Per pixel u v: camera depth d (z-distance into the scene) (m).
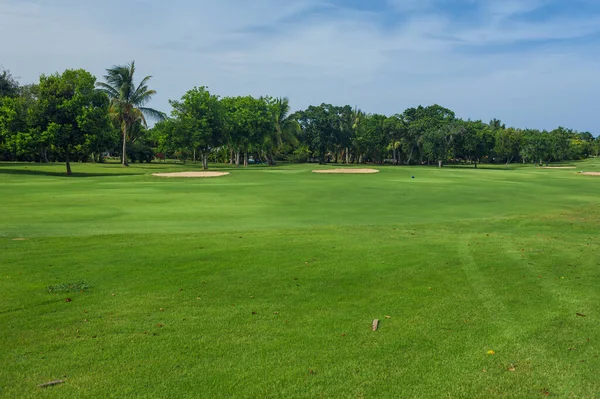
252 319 6.13
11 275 7.86
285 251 9.97
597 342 5.57
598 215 17.50
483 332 5.82
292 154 95.44
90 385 4.45
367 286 7.63
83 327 5.79
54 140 39.66
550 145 87.31
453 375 4.75
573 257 9.88
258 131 66.12
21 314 6.16
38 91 42.00
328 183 29.67
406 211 17.75
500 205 20.23
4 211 16.09
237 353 5.15
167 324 5.92
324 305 6.71
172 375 4.66
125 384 4.48
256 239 11.31
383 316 6.33
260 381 4.58
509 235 12.76
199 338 5.52
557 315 6.42
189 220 14.67
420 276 8.25
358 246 10.64
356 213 16.94
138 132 79.88
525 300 7.04
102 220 14.38
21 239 10.88
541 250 10.58
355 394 4.38
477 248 10.70
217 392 4.38
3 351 5.11
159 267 8.52
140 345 5.30
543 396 4.40
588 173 49.22
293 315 6.31
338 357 5.10
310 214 16.47
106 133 43.50
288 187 26.61
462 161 114.06
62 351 5.13
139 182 30.42
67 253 9.49
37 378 4.57
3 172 41.56
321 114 86.38
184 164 79.44
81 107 41.19
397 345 5.41
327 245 10.69
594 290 7.55
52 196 21.06
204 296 7.00
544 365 5.00
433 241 11.50
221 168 57.06
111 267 8.46
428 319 6.23
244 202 19.72
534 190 27.64
